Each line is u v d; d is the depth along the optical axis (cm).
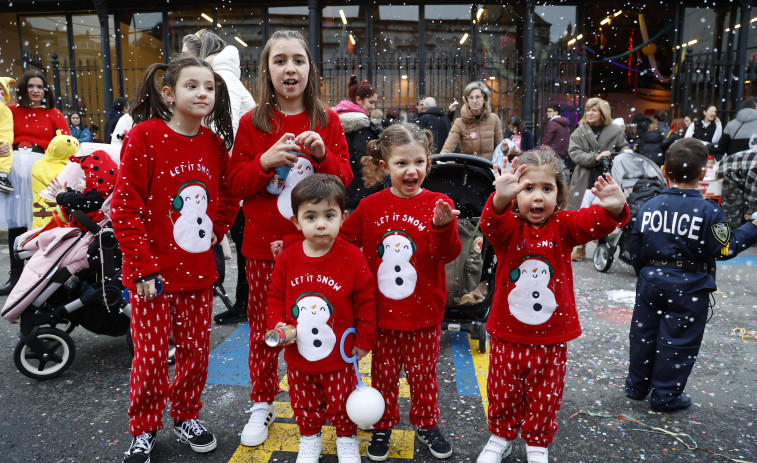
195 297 242
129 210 219
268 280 255
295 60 242
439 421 275
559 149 775
